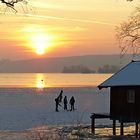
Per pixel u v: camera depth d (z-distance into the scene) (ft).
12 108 304.50
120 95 183.93
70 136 154.10
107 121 241.76
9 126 198.59
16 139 156.56
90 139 161.58
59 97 289.74
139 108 176.86
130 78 185.16
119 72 193.16
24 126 198.80
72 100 284.82
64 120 225.56
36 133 166.20
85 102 385.91
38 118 233.55
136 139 155.02
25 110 286.25
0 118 234.17
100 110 295.28
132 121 178.09
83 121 228.63
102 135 177.37
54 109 294.87
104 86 184.85
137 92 178.09
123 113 181.98
